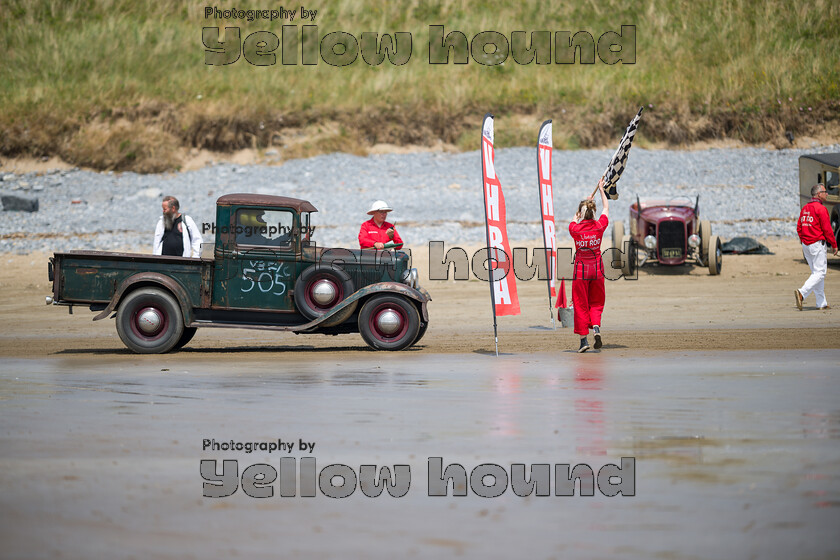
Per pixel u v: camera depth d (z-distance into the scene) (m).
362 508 14.21
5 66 119.38
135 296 36.81
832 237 48.50
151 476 16.03
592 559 11.84
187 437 19.06
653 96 117.44
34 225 87.19
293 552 12.20
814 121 116.00
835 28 131.75
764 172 102.06
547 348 36.69
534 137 111.06
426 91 118.00
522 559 11.88
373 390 25.48
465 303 56.38
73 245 81.81
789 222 85.38
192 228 39.78
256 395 24.69
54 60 120.44
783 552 12.02
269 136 110.56
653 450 17.48
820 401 22.64
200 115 110.56
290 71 122.25
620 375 27.89
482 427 19.89
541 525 13.27
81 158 105.25
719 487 14.95
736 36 130.38
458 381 27.16
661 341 37.56
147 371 30.42
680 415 21.00
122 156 105.25
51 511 14.02
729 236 81.00
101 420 20.98
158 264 37.22
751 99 117.25
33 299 62.12
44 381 27.86
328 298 37.03
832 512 13.59
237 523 13.48
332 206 90.38
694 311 49.22
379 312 36.84
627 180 98.62
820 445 17.75
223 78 120.44
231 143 109.31
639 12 135.62
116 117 112.00
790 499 14.24
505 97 116.88
